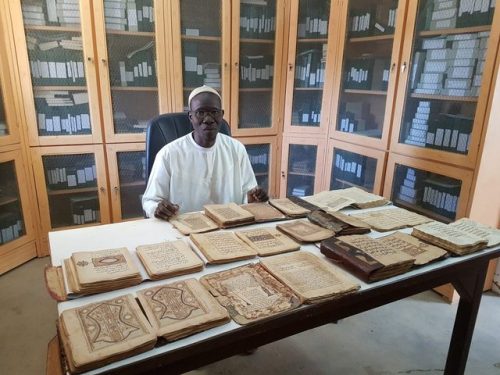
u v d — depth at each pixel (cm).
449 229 128
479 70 193
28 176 240
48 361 83
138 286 93
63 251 111
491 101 185
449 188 215
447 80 210
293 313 85
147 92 266
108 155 259
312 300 88
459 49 202
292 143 306
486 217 204
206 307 83
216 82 283
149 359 70
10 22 215
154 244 113
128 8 243
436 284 118
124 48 250
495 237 125
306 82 295
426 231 125
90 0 229
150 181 170
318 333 186
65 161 253
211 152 174
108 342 71
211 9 266
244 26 278
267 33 286
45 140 239
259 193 164
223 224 129
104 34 238
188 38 263
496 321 195
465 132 202
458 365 142
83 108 248
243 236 122
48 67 234
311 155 313
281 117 305
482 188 198
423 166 222
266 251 112
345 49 271
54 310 199
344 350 174
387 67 248
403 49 225
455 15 202
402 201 246
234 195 186
